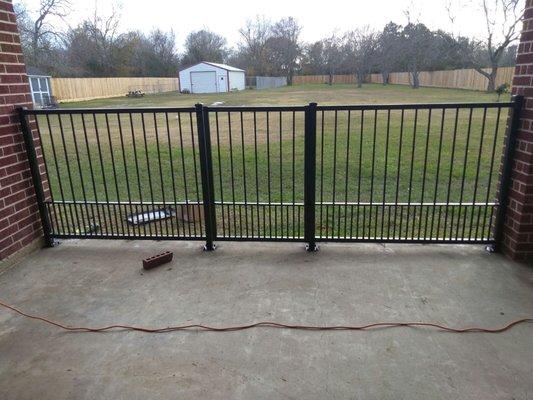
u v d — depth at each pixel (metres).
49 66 25.97
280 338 2.09
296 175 5.78
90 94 27.81
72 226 3.65
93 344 2.08
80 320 2.29
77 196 5.14
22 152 3.10
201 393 1.73
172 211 4.04
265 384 1.78
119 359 1.96
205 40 46.22
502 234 2.98
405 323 2.19
